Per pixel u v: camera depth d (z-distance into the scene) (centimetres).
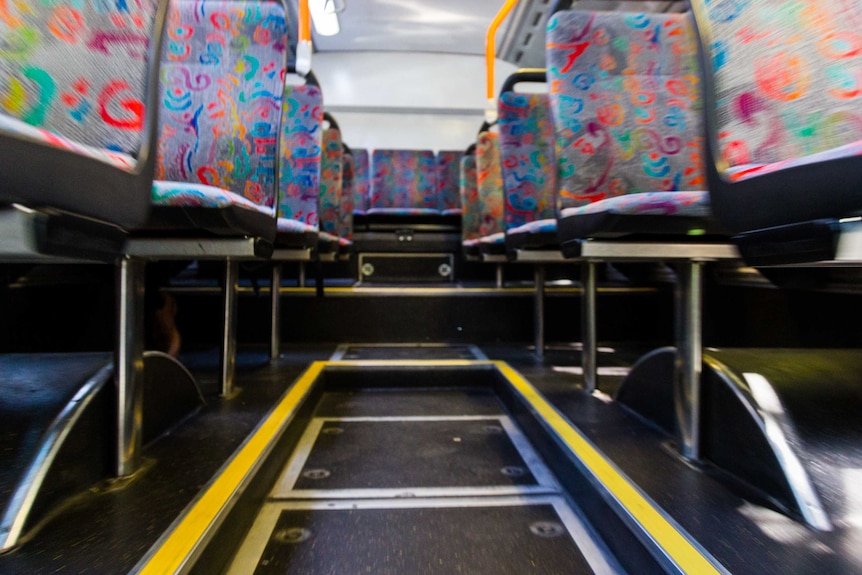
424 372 244
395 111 538
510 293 320
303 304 313
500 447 166
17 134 49
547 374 217
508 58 497
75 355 134
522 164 234
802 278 95
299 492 131
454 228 484
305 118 224
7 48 53
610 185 159
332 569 98
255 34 155
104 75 66
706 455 117
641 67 165
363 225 489
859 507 86
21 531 79
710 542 81
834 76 64
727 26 71
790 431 98
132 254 105
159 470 110
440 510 122
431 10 418
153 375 129
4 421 94
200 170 153
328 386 240
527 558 102
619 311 321
